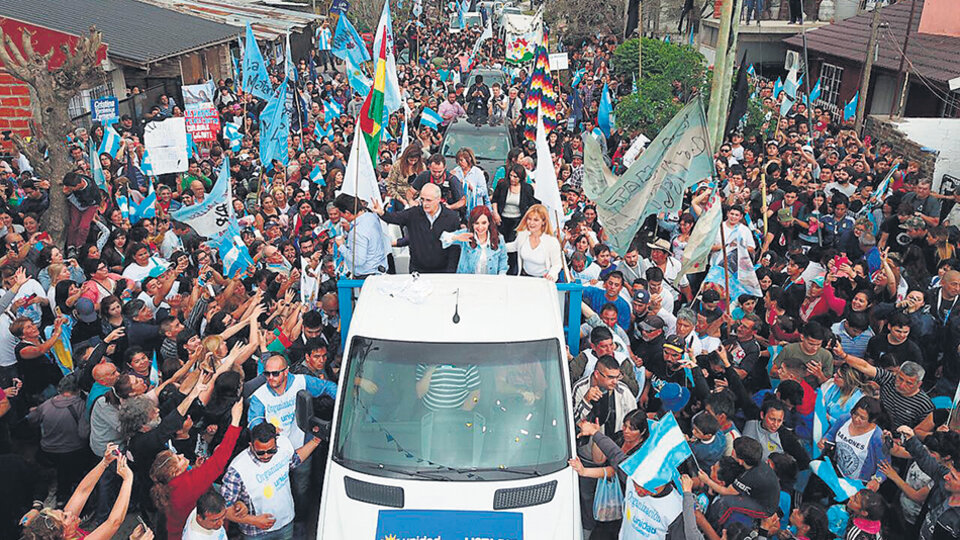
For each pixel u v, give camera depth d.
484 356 6.66
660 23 37.28
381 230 8.95
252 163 16.38
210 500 5.64
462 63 33.62
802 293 10.13
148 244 10.91
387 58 15.64
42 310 9.69
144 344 8.64
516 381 6.59
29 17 20.69
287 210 13.48
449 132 18.25
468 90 27.22
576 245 10.21
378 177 14.83
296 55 36.94
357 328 6.86
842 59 27.42
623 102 22.56
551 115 18.80
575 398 7.45
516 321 6.92
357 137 8.94
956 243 11.28
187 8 29.91
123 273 10.11
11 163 15.87
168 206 13.53
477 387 6.55
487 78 30.64
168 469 6.17
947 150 18.11
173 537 6.38
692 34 33.59
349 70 20.61
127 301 9.23
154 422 7.04
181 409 6.98
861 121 22.22
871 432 6.88
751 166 16.36
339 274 9.72
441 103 23.77
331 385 7.46
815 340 7.81
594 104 25.88
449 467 6.23
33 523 5.38
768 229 13.14
